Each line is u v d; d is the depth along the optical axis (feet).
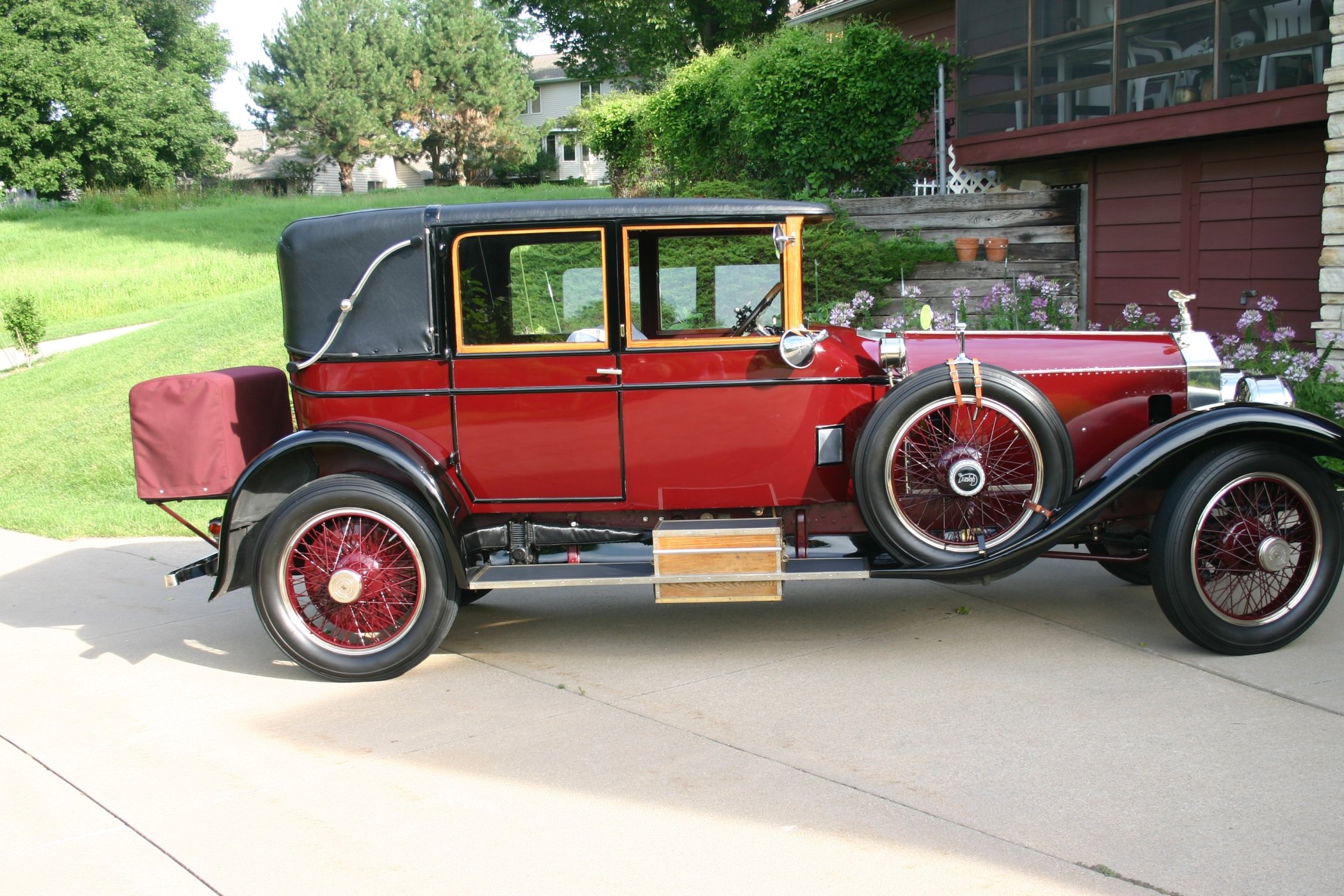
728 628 15.90
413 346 14.29
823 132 41.45
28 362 48.65
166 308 60.95
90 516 25.66
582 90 191.01
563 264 14.14
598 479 14.49
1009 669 13.53
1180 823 9.53
